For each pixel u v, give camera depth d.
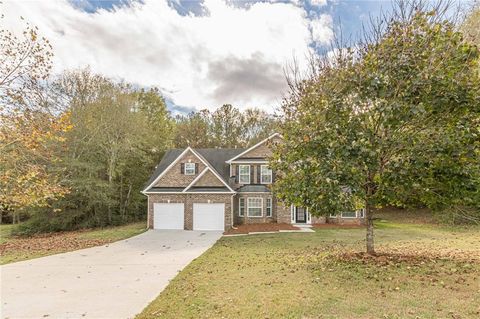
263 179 23.58
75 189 22.84
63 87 24.02
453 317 4.93
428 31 7.80
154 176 24.00
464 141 7.33
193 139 38.88
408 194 8.50
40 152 14.23
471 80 7.54
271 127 34.66
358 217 22.42
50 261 11.02
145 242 15.58
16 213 26.72
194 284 7.37
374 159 7.85
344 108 8.20
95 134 24.61
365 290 6.31
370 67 8.16
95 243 15.53
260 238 15.86
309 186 8.23
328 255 10.23
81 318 5.55
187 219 21.38
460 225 19.36
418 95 7.61
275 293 6.35
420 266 8.02
